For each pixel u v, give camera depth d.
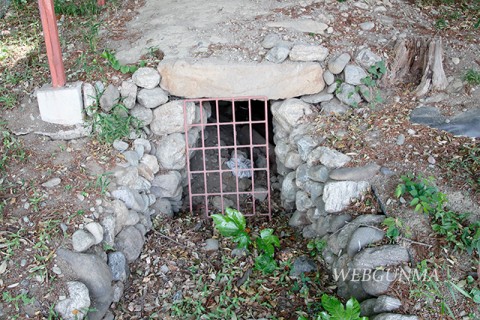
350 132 4.18
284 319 3.57
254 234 4.36
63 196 3.78
